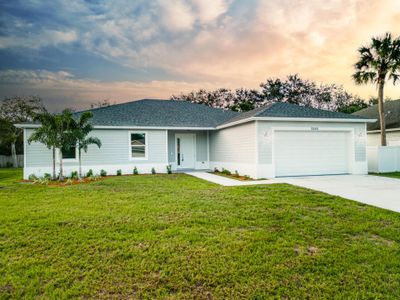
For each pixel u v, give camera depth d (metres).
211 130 18.64
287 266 3.86
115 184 11.27
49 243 4.63
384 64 16.95
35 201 7.86
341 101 44.00
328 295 3.19
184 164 18.94
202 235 5.00
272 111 13.86
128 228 5.34
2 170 24.38
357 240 4.83
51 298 3.15
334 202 7.55
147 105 20.42
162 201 7.75
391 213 6.43
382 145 17.36
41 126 13.26
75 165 15.25
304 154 13.97
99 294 3.22
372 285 3.39
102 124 15.69
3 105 32.00
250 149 13.62
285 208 6.89
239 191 9.27
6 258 4.12
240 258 4.08
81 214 6.34
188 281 3.50
